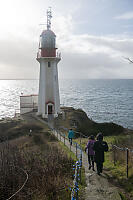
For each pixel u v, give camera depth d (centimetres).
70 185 704
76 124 2631
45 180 715
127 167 771
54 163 881
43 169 812
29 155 1048
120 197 629
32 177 757
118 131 2578
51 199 632
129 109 5588
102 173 848
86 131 2475
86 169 912
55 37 3247
